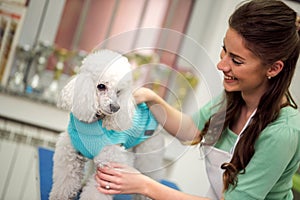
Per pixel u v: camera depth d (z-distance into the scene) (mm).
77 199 1346
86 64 1191
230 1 2486
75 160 1281
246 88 1184
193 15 2707
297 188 2002
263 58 1097
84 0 2631
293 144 1127
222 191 1309
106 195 1241
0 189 2420
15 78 2482
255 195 1155
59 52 2568
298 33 1166
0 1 2439
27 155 2428
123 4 2656
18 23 2480
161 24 2688
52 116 2445
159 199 1206
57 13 2619
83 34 2656
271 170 1138
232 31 1108
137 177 1208
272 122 1180
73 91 1166
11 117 2396
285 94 1241
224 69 1150
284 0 2438
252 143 1190
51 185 1446
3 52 2457
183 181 2486
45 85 2598
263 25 1077
